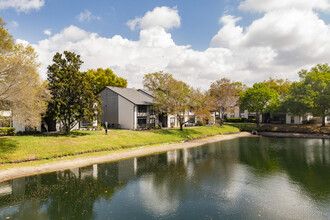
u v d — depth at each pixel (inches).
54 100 1031.6
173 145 1261.1
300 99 1825.8
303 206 490.9
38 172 699.4
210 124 2201.0
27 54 808.9
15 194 540.1
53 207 478.6
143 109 1638.8
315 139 1574.8
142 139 1246.9
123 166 806.5
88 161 847.7
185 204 501.0
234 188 600.1
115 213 456.4
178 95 1539.1
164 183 637.3
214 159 941.8
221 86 2053.4
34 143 884.6
